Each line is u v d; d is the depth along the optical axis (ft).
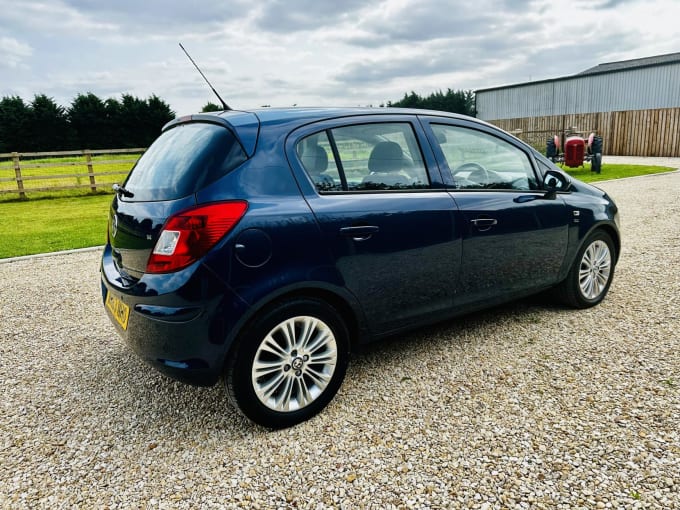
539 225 11.25
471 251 10.06
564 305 13.17
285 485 6.83
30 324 13.57
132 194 8.59
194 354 7.27
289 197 7.88
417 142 9.75
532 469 6.87
